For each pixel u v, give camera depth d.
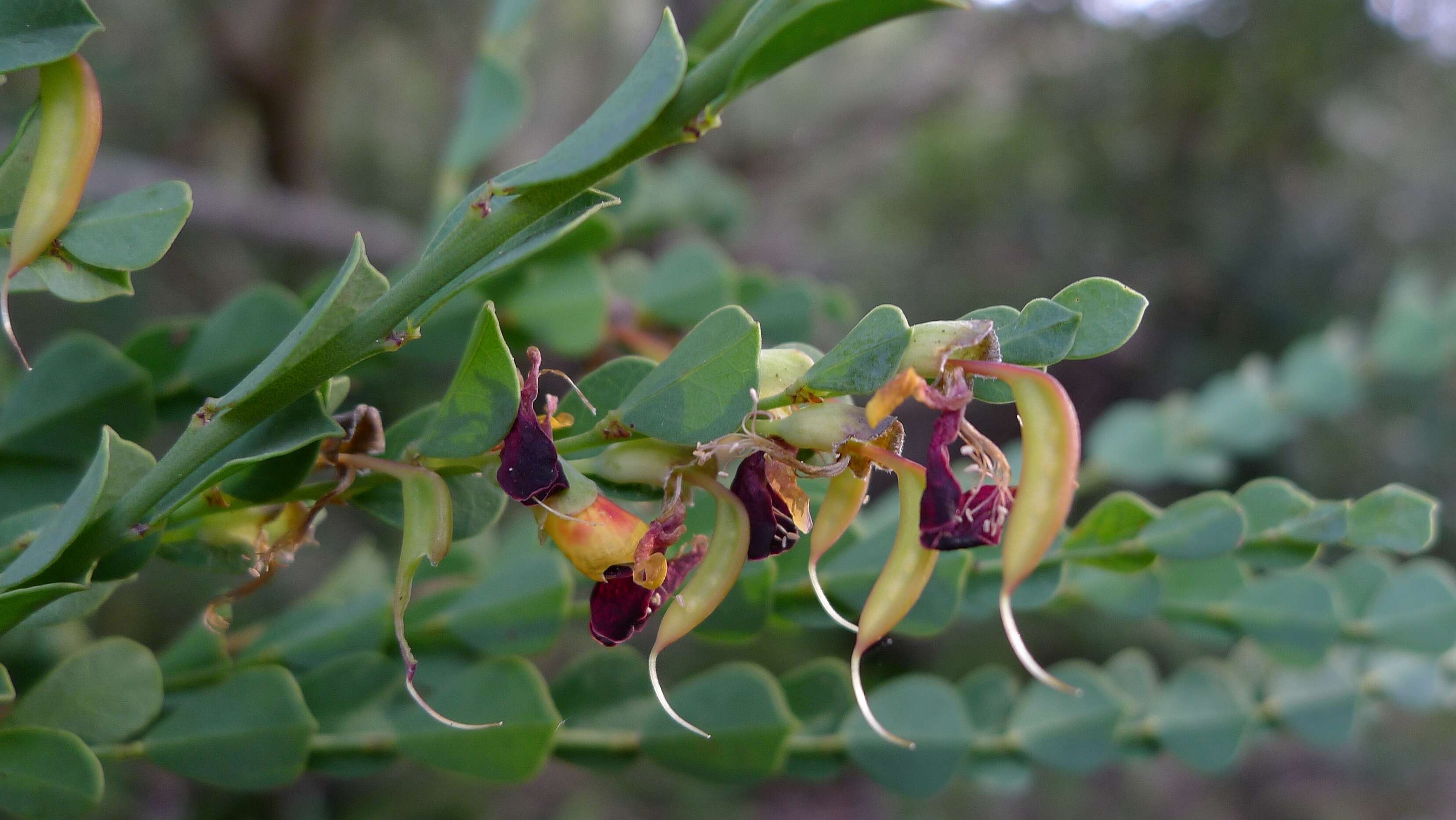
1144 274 1.85
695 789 1.64
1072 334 0.30
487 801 1.43
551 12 1.47
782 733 0.38
